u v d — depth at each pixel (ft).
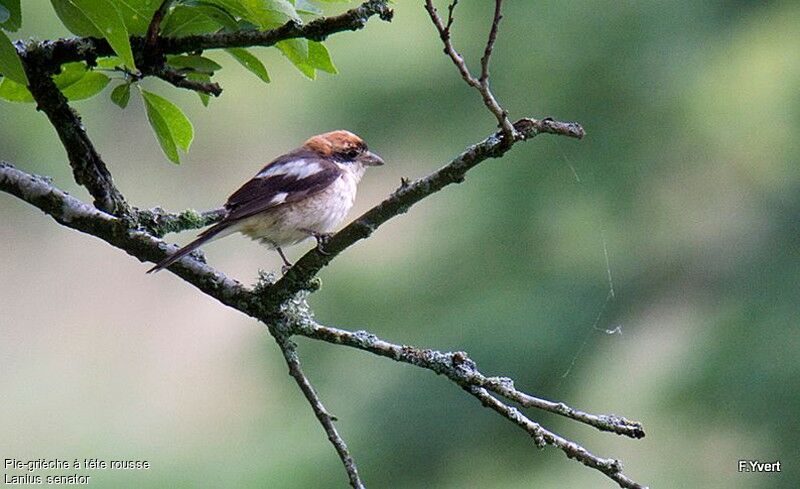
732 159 39.50
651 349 38.04
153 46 19.38
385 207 18.86
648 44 38.42
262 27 18.93
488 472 36.96
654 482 36.52
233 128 48.11
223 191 50.49
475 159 17.70
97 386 50.80
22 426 46.47
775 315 37.27
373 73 39.65
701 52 38.78
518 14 38.88
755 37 39.11
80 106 49.32
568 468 36.99
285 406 37.63
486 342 36.32
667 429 36.99
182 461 37.96
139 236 21.68
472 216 38.81
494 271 38.22
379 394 36.99
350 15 18.42
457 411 36.63
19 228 56.39
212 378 51.21
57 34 42.80
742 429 36.52
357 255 38.83
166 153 21.74
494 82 39.22
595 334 37.32
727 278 38.81
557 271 38.34
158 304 55.67
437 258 38.29
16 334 53.72
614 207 38.86
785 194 39.22
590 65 38.60
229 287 20.97
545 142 38.86
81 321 54.95
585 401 36.76
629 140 38.86
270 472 36.35
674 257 38.60
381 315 37.52
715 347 37.06
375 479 36.14
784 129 38.96
